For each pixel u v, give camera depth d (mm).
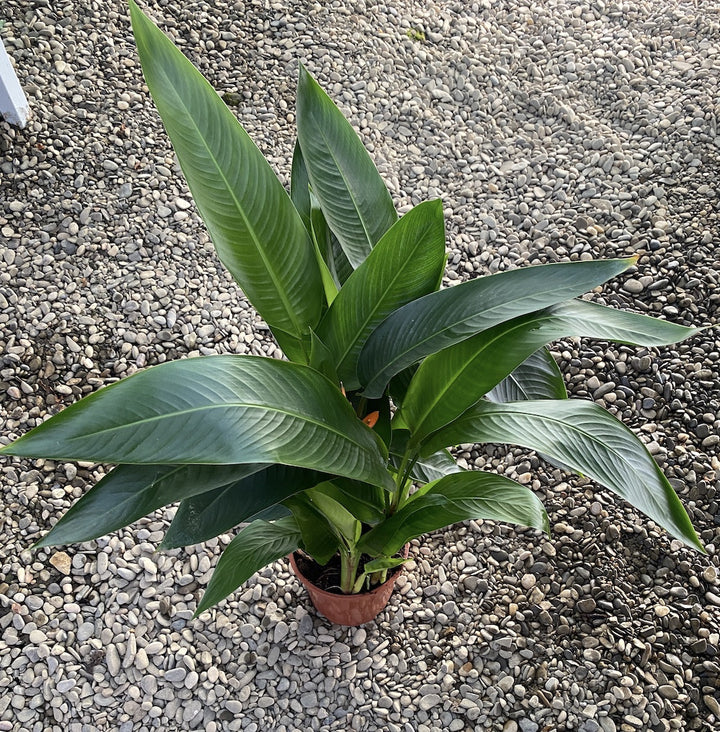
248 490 1147
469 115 2850
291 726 1622
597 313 1131
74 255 2348
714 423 2020
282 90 2826
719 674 1646
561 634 1724
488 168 2680
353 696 1656
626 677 1649
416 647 1727
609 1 3227
